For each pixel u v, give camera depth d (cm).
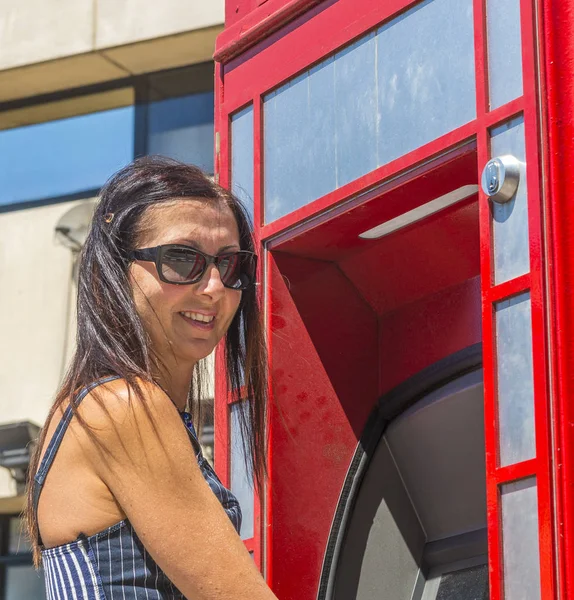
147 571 150
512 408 175
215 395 248
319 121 232
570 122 173
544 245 171
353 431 248
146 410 149
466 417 235
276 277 244
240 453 241
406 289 246
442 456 244
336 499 243
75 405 151
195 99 681
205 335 168
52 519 152
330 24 231
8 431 705
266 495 234
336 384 248
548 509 163
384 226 230
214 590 146
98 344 158
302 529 238
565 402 165
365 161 217
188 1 657
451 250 230
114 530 150
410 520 252
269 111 248
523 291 175
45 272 733
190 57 679
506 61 186
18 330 732
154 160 173
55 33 693
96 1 686
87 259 166
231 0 269
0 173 748
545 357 168
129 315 160
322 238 237
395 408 250
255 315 189
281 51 245
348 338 251
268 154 246
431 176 203
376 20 218
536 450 167
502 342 179
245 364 189
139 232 165
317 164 231
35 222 737
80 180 722
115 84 712
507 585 171
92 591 147
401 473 253
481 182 184
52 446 154
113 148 708
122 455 147
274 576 231
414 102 207
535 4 180
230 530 150
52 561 152
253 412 195
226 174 256
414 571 248
